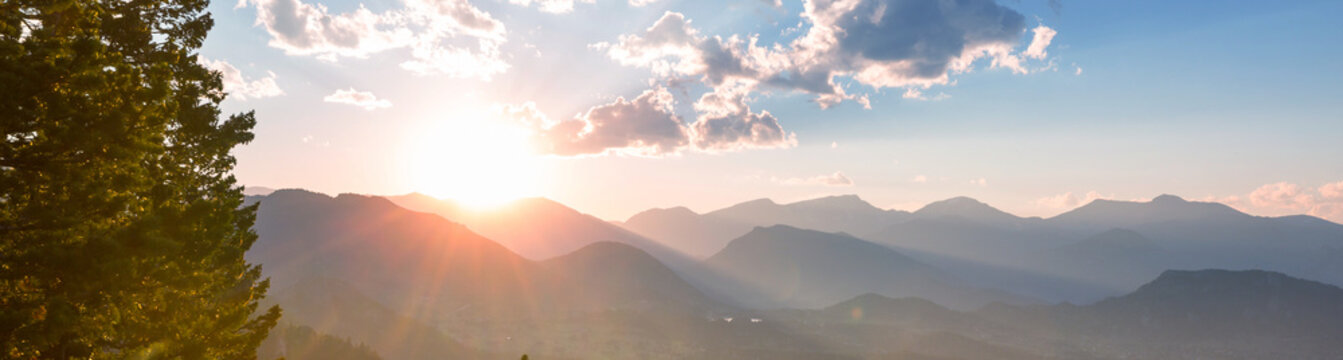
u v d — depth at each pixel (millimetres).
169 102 23234
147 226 19031
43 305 17781
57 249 17297
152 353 21469
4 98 16453
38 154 18062
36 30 18734
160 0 30844
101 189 19203
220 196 33750
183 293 26109
